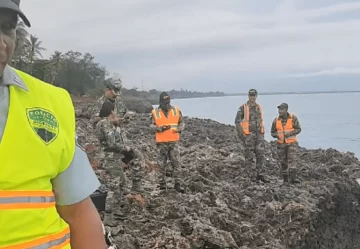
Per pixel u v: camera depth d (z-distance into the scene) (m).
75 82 83.25
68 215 2.00
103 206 7.06
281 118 15.13
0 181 1.64
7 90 1.75
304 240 11.95
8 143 1.67
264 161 15.12
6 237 1.65
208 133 28.91
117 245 7.99
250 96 14.94
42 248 1.74
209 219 10.26
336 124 68.06
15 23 1.77
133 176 10.76
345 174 17.94
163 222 9.64
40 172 1.74
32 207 1.71
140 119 33.66
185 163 16.86
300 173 16.44
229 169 16.17
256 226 11.30
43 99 1.85
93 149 15.26
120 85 9.53
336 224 14.90
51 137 1.80
